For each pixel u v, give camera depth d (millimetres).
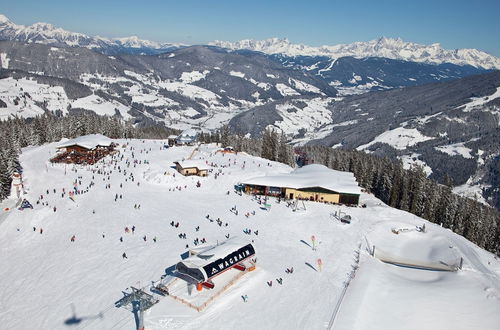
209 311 45469
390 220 82812
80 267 57812
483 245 101938
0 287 54812
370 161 149250
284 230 72625
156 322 43375
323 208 86938
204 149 141000
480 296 53000
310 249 64562
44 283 54625
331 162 164125
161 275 53906
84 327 44125
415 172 117562
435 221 110250
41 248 65062
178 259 58750
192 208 83312
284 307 46875
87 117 170750
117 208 80438
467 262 65062
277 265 57875
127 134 181375
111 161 112250
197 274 49469
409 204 114000
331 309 46719
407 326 45156
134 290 47438
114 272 55625
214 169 111312
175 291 49188
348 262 60438
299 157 192375
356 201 92562
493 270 66438
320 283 53000
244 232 70875
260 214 80938
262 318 44594
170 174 102500
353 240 69875
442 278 58938
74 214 77125
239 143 167375
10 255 63812
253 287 51188
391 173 127250
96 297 49781
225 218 77875
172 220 75625
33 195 86688
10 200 83750
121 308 46812
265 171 112062
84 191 88750
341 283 53281
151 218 76250
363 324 44312
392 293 52031
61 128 161250
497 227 105562
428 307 49188
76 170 102938
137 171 105688
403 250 69688
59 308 48344
